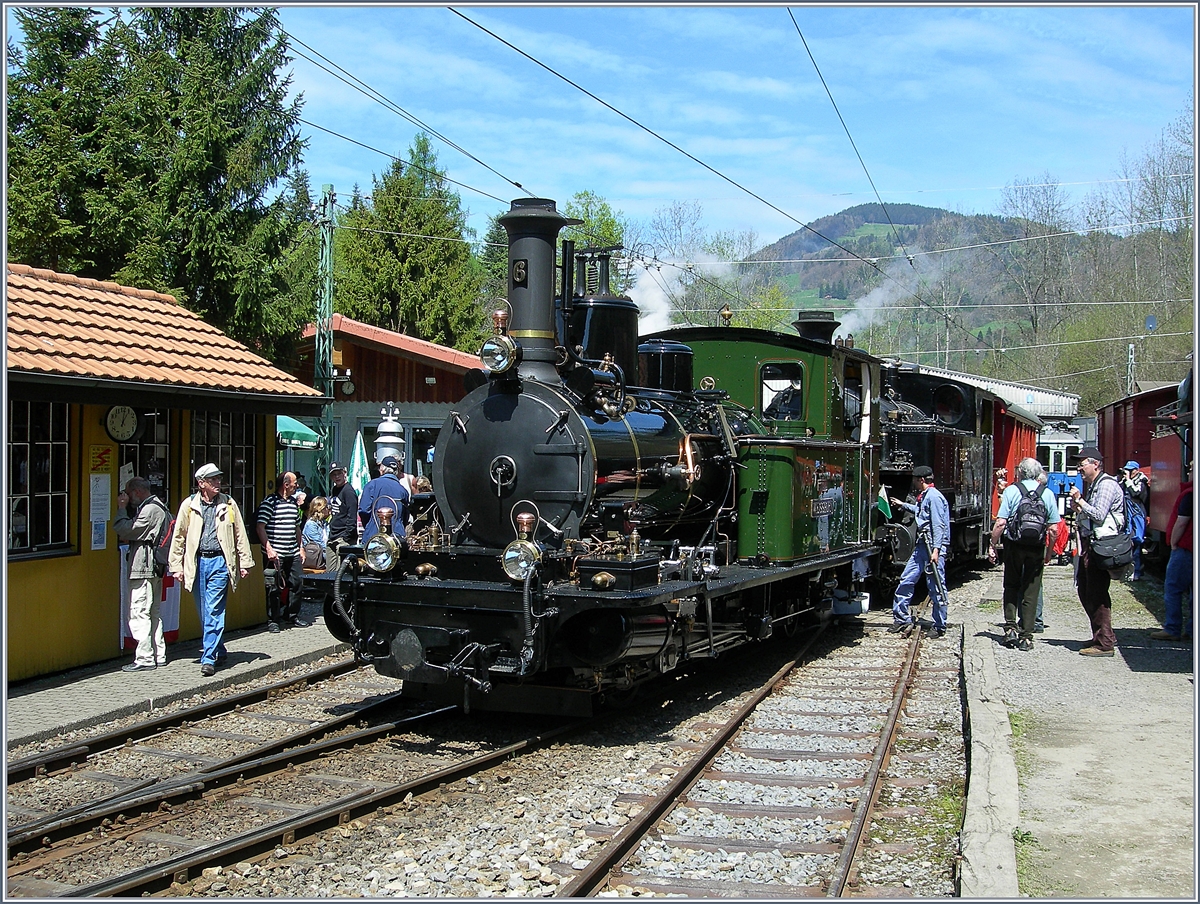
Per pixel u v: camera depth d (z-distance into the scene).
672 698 8.69
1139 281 46.66
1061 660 9.79
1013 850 4.79
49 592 8.95
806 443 9.73
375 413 20.77
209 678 8.97
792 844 5.25
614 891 4.62
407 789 5.91
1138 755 6.59
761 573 8.83
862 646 11.45
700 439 8.97
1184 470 10.80
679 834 5.40
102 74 15.99
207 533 9.25
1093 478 10.33
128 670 9.27
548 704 7.49
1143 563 17.86
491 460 7.59
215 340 11.16
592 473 7.21
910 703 8.59
